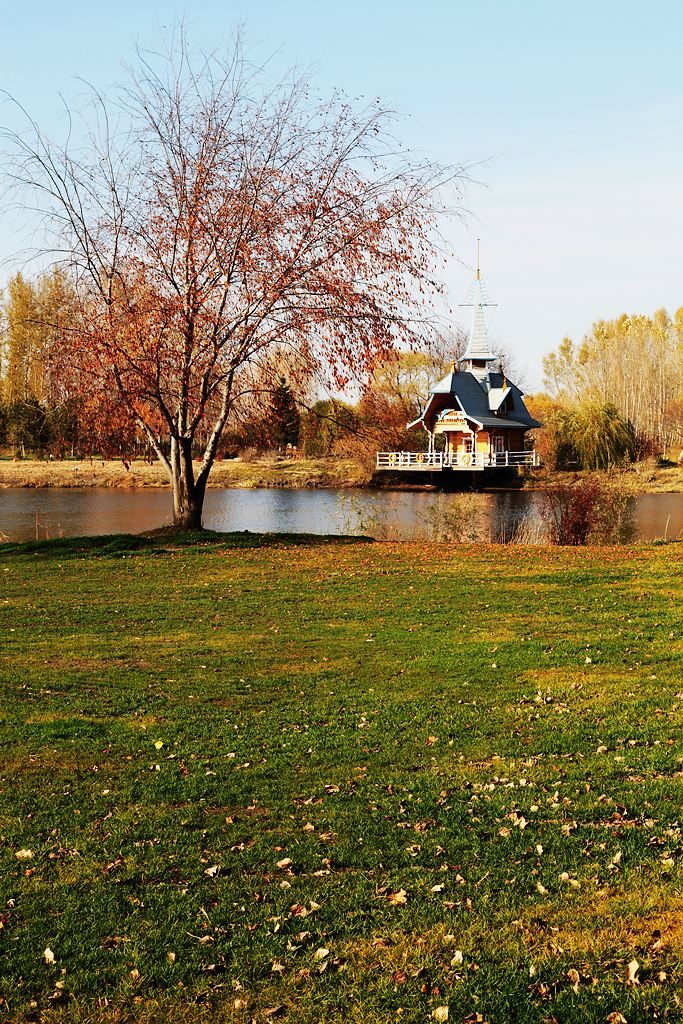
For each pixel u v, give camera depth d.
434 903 5.64
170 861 6.50
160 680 11.71
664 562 20.30
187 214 23.62
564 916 5.36
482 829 6.66
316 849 6.56
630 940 5.04
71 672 12.15
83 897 6.02
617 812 6.70
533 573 19.55
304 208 23.56
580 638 12.93
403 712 9.83
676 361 99.12
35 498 54.12
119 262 24.16
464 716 9.52
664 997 4.56
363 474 69.50
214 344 24.05
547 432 73.06
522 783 7.41
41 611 16.53
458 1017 4.58
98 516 44.47
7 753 8.85
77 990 5.04
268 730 9.47
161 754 8.84
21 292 29.97
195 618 15.75
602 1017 4.47
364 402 26.83
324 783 7.89
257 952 5.29
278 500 55.69
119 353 22.69
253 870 6.31
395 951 5.19
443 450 75.31
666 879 5.66
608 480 57.69
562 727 8.88
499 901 5.59
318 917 5.62
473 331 77.69
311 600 17.20
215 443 26.58
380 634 14.04
